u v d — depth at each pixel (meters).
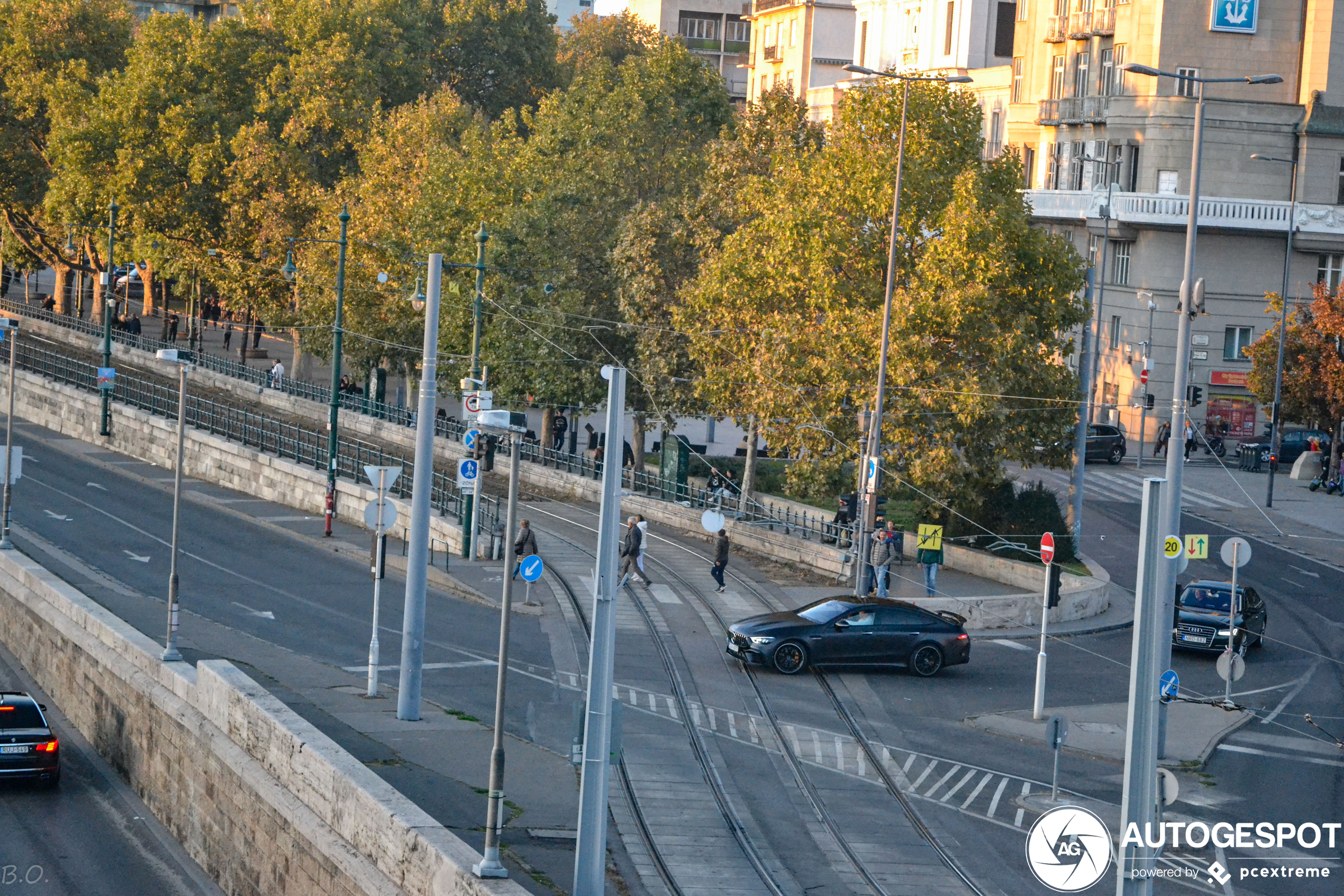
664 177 59.25
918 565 44.62
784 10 107.50
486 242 52.66
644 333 53.91
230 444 57.75
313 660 31.72
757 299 45.78
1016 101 85.12
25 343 79.50
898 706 30.09
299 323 68.81
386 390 74.56
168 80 76.12
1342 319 61.22
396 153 66.50
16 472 42.59
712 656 33.59
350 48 75.75
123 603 36.50
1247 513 56.44
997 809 23.64
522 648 33.72
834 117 49.81
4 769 28.66
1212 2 71.44
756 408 44.75
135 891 24.25
